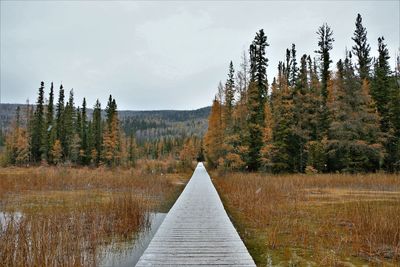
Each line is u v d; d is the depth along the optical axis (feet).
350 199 48.37
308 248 25.17
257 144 110.42
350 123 97.14
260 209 40.14
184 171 152.97
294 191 55.93
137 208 37.83
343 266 21.02
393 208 37.14
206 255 21.53
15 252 22.27
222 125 125.08
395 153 99.71
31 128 184.24
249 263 19.97
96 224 31.55
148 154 335.67
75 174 84.07
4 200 49.14
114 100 191.62
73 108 194.80
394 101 103.45
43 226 27.32
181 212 38.06
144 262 20.07
